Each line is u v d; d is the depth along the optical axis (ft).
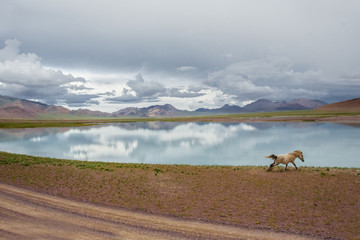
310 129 328.29
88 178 76.48
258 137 270.26
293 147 199.21
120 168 94.17
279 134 288.71
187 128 440.04
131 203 55.06
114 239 38.96
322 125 376.48
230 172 83.97
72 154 181.98
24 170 86.17
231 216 47.83
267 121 523.29
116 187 67.15
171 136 308.40
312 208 50.98
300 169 86.63
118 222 45.11
